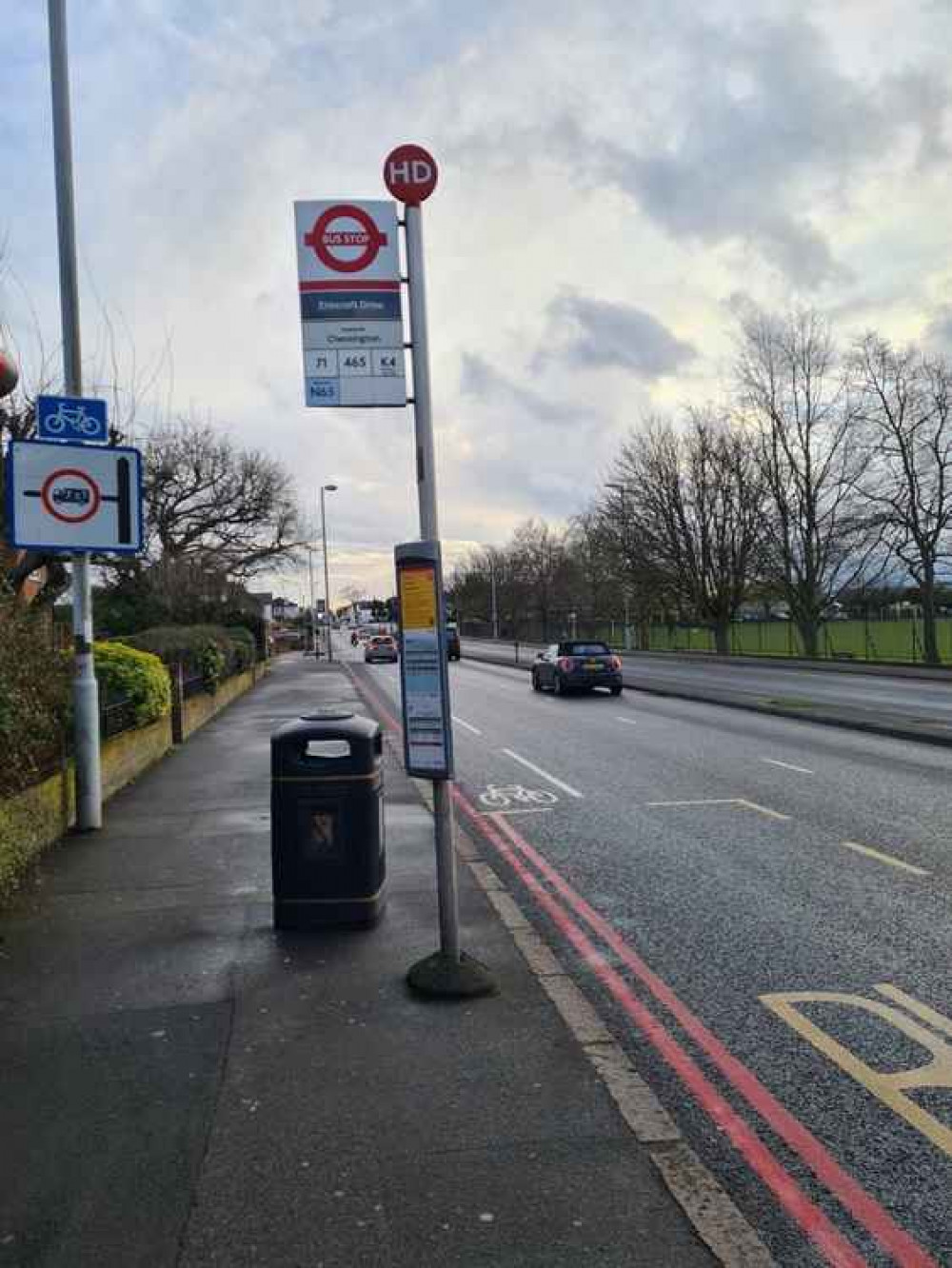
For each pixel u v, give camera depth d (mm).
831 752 12898
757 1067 3902
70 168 8320
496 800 9992
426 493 4469
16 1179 3037
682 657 48062
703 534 48281
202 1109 3467
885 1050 4055
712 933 5621
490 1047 3967
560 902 6281
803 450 42656
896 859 7254
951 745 13172
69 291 8312
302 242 4582
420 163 4500
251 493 49469
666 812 9211
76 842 7863
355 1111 3445
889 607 59531
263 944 5281
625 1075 3717
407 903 6059
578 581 92750
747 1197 2998
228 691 23062
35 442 8008
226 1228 2768
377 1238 2713
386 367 4613
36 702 7121
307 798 5504
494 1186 2967
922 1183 3070
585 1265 2594
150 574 36406
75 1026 4207
